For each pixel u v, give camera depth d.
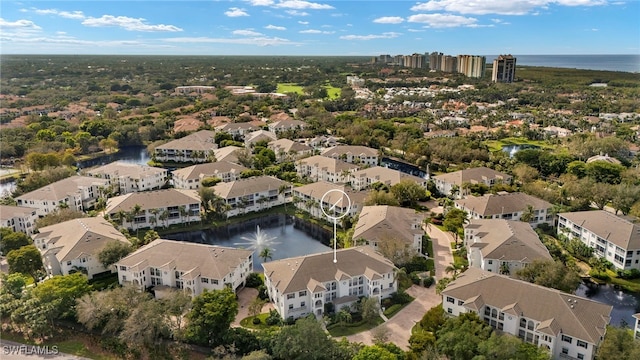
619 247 121.06
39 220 145.00
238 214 165.75
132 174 192.25
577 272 120.31
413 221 138.75
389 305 106.19
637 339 82.69
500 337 81.56
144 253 115.12
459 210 149.62
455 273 115.94
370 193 162.00
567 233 144.00
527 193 169.00
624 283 117.94
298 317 100.44
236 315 100.94
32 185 179.00
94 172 193.38
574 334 84.00
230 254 115.31
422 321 92.62
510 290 95.06
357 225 137.12
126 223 149.75
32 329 91.69
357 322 99.38
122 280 112.94
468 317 88.44
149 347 90.69
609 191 160.12
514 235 120.06
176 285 111.50
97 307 93.62
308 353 81.56
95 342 93.31
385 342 89.00
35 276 116.06
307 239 146.38
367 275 105.12
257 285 116.50
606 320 86.12
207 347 89.94
